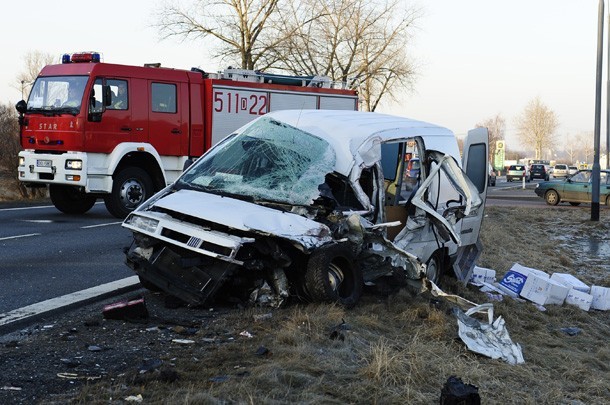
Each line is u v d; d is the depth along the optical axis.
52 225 14.24
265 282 6.83
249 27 31.27
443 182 8.85
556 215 23.95
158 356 5.39
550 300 10.20
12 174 23.75
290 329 5.95
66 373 4.95
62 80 15.36
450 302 7.57
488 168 10.53
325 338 5.88
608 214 25.09
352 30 35.06
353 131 7.84
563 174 70.19
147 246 7.01
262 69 32.25
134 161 16.03
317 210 7.13
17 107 15.67
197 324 6.29
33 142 15.49
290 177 7.36
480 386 5.52
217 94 17.09
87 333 5.98
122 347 5.61
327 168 7.41
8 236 12.37
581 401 5.85
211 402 4.38
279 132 7.90
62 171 15.03
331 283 6.93
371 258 7.32
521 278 10.23
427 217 8.46
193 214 6.82
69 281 8.42
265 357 5.41
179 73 16.52
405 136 8.30
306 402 4.61
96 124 15.10
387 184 8.50
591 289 10.81
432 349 5.99
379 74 35.97
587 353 7.65
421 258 8.41
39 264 9.59
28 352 5.42
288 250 6.86
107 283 8.19
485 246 14.51
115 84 15.40
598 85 22.66
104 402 4.36
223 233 6.64
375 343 5.92
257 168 7.57
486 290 9.91
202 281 6.63
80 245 11.52
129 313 6.38
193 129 16.77
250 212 6.80
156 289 7.49
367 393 4.93
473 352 6.33
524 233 19.27
